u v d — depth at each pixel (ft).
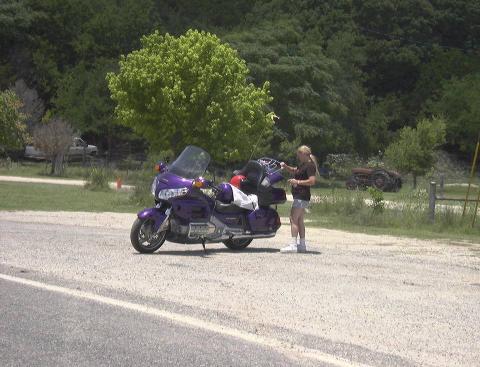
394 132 324.39
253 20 286.25
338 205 90.79
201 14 318.04
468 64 338.13
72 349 24.45
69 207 86.53
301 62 227.61
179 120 125.29
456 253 55.42
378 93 352.08
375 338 27.25
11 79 246.27
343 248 55.83
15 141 146.51
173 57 124.36
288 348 25.34
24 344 24.88
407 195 104.22
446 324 29.89
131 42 269.44
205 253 48.70
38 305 30.40
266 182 51.24
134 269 39.99
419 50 345.10
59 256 43.70
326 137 230.68
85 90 217.56
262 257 47.62
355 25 326.44
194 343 25.58
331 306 32.37
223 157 130.62
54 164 167.02
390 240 64.59
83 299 31.71
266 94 141.49
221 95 126.82
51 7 267.39
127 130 219.61
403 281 39.75
